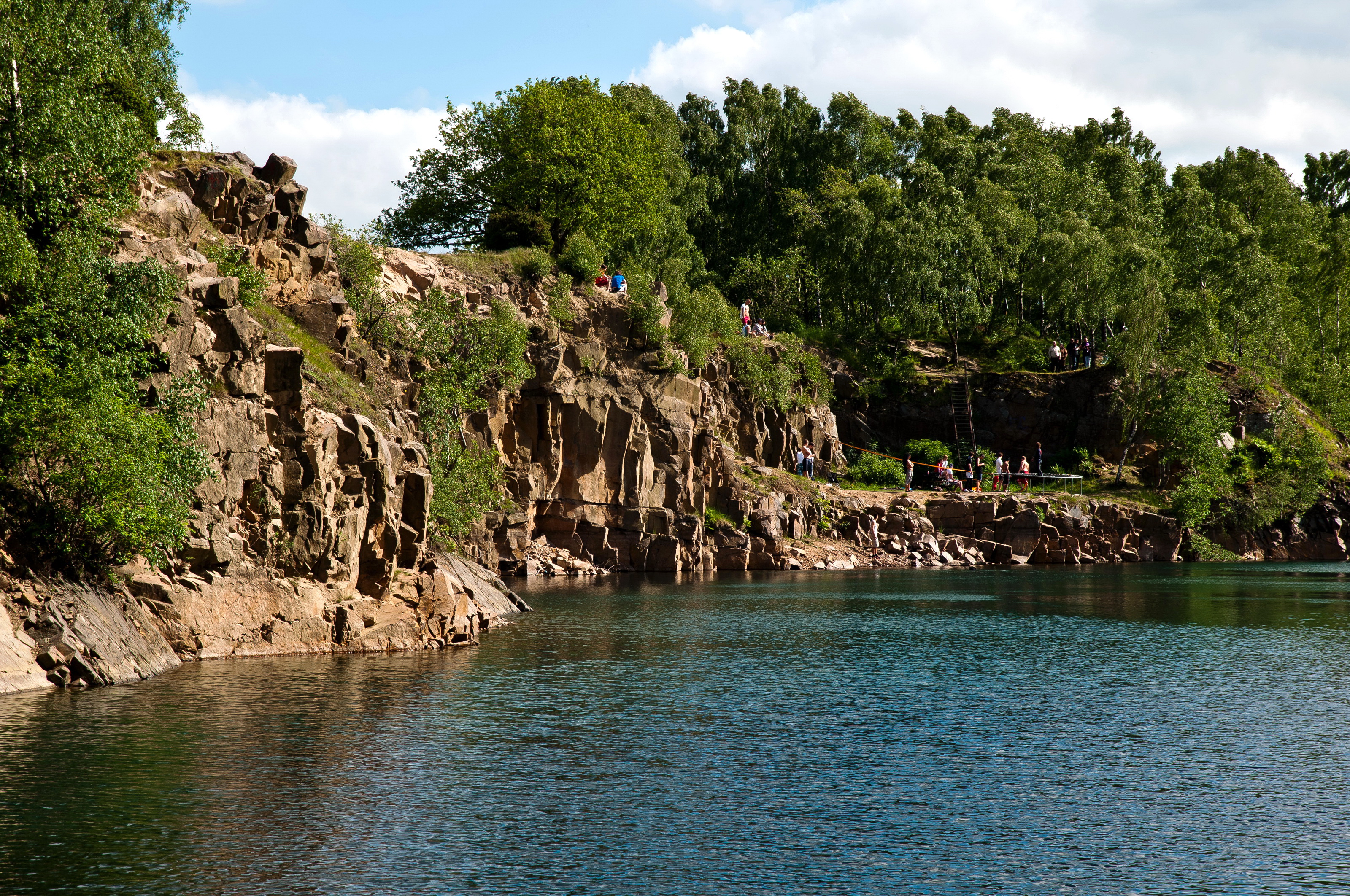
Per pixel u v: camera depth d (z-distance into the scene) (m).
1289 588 66.75
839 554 84.75
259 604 35.44
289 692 29.36
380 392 51.38
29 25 36.53
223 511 35.00
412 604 40.56
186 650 33.19
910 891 16.36
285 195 51.66
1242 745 25.42
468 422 71.56
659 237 107.00
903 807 20.45
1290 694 31.88
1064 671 35.69
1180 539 93.38
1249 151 140.25
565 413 77.06
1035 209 123.69
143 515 30.27
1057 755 24.39
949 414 103.31
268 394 37.53
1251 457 99.75
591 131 85.81
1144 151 147.25
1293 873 17.30
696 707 29.16
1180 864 17.62
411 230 90.56
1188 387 96.69
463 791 20.94
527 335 73.88
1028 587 67.62
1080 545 89.94
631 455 79.12
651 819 19.48
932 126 137.75
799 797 20.95
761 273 118.56
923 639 43.03
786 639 42.75
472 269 76.62
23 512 29.56
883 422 104.62
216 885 15.97
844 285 112.06
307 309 48.38
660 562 79.25
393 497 41.59
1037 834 19.03
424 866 16.94
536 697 30.12
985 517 89.56
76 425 29.34
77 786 20.38
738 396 92.19
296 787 20.83
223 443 35.06
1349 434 110.56
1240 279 112.44
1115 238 109.81
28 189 33.81
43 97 34.94
